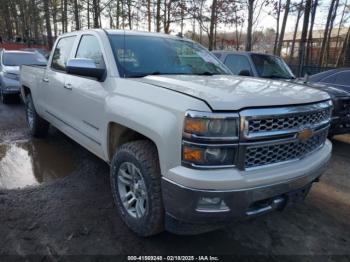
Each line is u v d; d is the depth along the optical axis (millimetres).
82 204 3414
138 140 2791
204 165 2107
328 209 3600
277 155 2361
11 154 4922
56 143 5520
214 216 2164
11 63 9867
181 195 2162
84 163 4609
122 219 3010
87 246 2721
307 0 12406
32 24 33438
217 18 15562
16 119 7277
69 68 3111
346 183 4410
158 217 2537
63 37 4641
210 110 2076
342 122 6059
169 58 3592
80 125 3773
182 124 2145
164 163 2281
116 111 2844
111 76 3152
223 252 2729
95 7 16953
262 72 7277
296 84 3109
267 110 2207
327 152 2912
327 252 2803
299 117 2402
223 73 3824
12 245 2699
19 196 3555
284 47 32844
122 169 2918
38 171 4297
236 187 2129
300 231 3109
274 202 2428
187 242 2834
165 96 2396
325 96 2826
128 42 3512
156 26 17094
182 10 16094
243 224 3176
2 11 38000
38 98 5219
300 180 2477
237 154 2145
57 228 2961
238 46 18141
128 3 17266
